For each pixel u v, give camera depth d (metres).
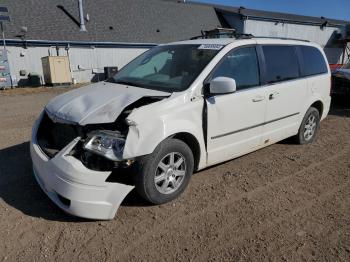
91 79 23.19
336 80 9.88
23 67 20.34
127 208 3.65
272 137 5.05
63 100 3.92
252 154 5.46
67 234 3.19
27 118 8.52
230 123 4.24
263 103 4.63
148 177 3.47
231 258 2.91
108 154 3.19
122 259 2.87
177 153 3.71
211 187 4.21
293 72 5.27
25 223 3.35
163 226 3.35
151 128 3.39
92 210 3.23
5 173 4.50
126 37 24.89
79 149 3.30
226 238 3.19
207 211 3.65
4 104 11.62
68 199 3.19
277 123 5.07
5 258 2.86
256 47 4.68
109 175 3.25
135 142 3.27
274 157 5.35
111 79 4.77
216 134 4.11
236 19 31.06
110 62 23.89
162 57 4.68
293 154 5.51
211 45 4.38
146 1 29.95
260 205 3.81
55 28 22.47
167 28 28.06
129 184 3.49
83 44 22.25
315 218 3.56
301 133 5.80
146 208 3.66
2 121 8.06
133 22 26.89
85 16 24.83
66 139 3.46
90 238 3.14
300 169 4.89
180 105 3.68
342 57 37.84
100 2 27.14
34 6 23.31
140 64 4.86
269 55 4.84
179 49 4.62
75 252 2.95
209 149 4.11
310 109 5.81
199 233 3.26
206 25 30.48
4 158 5.09
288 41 5.33
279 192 4.14
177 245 3.07
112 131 3.33
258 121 4.65
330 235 3.27
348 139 6.54
